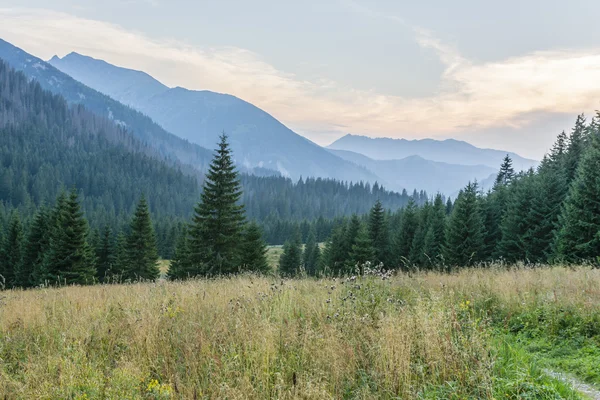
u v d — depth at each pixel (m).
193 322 6.56
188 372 5.02
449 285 9.46
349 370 4.95
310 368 4.93
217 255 35.19
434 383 4.68
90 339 6.34
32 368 5.35
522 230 34.66
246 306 7.41
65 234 39.72
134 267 46.88
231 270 35.22
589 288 8.54
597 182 24.25
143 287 11.90
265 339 5.42
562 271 11.76
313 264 65.94
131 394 4.49
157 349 5.79
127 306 8.01
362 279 9.16
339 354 5.12
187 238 36.50
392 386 4.56
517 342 6.57
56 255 39.47
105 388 4.69
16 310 8.66
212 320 6.76
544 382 4.71
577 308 7.30
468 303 7.11
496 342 6.08
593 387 4.91
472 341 5.10
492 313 7.88
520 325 7.29
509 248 35.34
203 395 4.49
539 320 7.32
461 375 4.61
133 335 6.30
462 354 4.88
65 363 5.22
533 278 10.18
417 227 49.47
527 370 4.87
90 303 9.05
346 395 4.63
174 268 48.34
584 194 25.06
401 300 7.55
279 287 9.28
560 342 6.48
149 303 8.14
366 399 4.40
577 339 6.45
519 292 8.67
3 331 7.21
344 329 5.96
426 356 5.11
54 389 4.64
